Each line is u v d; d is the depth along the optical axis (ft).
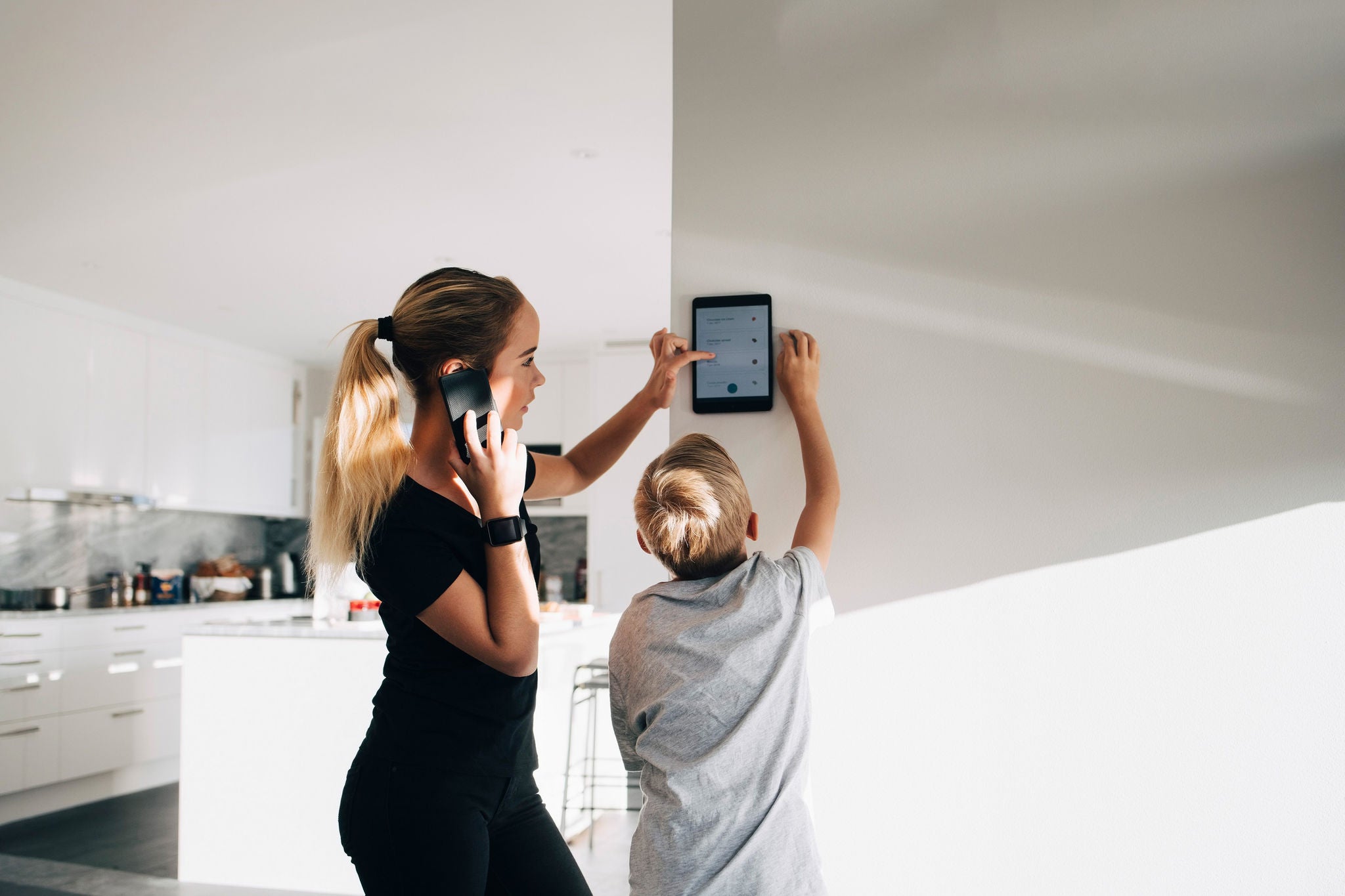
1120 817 4.29
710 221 4.85
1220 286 4.39
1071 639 4.39
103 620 15.38
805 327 4.74
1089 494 4.43
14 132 10.11
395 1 7.84
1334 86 4.34
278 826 10.89
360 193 11.84
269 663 11.11
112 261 14.26
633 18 8.06
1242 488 4.31
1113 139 4.53
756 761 3.71
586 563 21.77
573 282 15.75
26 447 15.21
